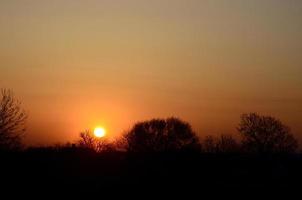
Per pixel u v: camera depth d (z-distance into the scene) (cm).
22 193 4644
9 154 5497
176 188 5425
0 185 4909
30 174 5544
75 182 5575
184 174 6662
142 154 8200
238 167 7369
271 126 9256
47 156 6525
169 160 7738
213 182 6019
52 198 4509
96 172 6481
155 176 6412
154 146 9656
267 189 5462
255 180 6266
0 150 5441
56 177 5712
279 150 9031
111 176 6288
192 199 4750
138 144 9688
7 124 5456
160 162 7612
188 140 9775
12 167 5447
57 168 6209
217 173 6838
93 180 5822
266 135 9250
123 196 4819
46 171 5912
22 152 5872
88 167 6706
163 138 9756
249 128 9338
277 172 6900
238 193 5141
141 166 7256
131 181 5900
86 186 5344
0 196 4422
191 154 8100
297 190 5375
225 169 7175
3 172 5316
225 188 5494
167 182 5891
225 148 9256
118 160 7500
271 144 9094
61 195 4684
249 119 9350
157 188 5384
